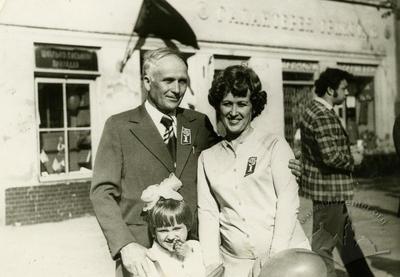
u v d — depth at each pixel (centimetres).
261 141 243
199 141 268
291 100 751
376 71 814
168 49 254
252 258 238
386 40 816
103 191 243
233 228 239
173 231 245
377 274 370
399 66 831
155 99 253
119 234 234
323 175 339
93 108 629
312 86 762
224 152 248
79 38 609
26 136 581
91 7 615
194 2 678
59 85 607
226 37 700
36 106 587
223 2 696
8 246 477
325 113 333
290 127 746
